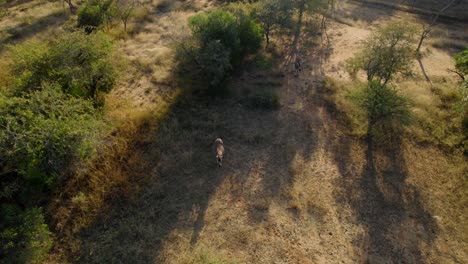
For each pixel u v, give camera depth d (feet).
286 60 86.63
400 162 59.11
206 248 46.47
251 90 74.79
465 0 134.21
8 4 113.70
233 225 49.55
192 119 66.95
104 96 68.80
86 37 63.16
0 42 86.28
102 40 65.98
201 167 57.82
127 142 60.80
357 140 63.21
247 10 95.09
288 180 56.18
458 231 48.91
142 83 76.59
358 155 60.44
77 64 61.87
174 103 70.28
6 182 49.62
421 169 57.82
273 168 58.23
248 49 80.33
